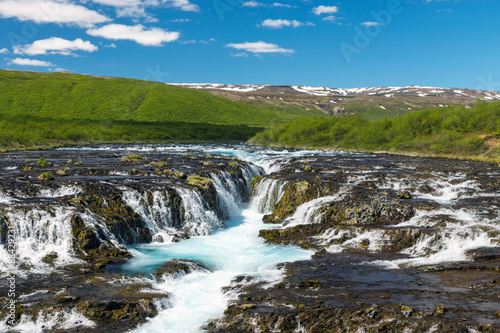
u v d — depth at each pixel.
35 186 28.88
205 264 22.05
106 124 107.06
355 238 25.00
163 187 30.20
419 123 70.19
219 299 17.86
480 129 62.97
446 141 62.19
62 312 15.84
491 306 15.71
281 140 91.25
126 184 30.58
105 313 16.06
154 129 109.50
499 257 20.95
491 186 34.75
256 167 47.53
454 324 14.25
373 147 72.38
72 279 18.88
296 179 35.94
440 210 27.56
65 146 74.25
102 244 22.91
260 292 17.88
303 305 16.19
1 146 65.44
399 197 31.28
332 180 36.38
